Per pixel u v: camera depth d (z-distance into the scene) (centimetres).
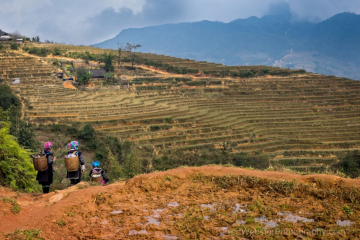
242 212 607
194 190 735
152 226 552
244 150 5419
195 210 614
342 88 9250
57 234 523
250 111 7350
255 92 8725
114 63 10931
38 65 8962
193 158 4791
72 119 5503
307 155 5403
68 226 559
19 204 619
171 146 5206
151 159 4391
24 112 5488
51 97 6844
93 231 543
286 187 688
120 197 699
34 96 6662
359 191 636
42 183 888
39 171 882
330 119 7275
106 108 6500
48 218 568
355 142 5866
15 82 7525
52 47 11831
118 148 4200
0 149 1018
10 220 552
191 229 541
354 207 599
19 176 1042
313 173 823
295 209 617
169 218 589
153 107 6906
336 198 643
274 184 707
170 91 8425
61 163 3158
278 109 7675
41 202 683
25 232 503
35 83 7731
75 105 6444
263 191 707
